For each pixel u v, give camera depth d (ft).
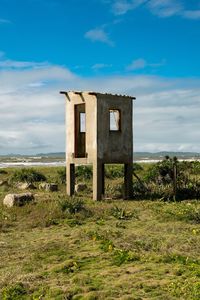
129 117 82.02
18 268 35.47
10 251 41.45
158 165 93.76
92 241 44.78
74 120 82.58
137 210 65.72
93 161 77.46
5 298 28.68
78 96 81.30
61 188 96.43
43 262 37.50
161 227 52.65
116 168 125.70
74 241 44.60
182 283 29.89
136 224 55.16
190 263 35.29
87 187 94.43
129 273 33.24
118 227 52.95
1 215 59.11
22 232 51.08
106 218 59.11
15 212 60.54
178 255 38.04
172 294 28.07
